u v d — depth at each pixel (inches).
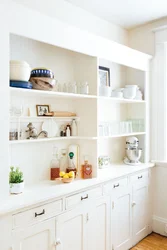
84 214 78.5
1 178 60.7
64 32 75.5
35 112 82.7
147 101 114.2
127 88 106.1
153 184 116.0
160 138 113.4
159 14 104.8
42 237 66.2
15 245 59.8
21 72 66.3
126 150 113.4
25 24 65.1
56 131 88.9
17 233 60.2
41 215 65.6
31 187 75.7
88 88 90.2
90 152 89.8
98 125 90.2
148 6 97.1
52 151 88.7
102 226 86.0
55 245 69.1
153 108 115.3
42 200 64.7
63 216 71.5
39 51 83.5
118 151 119.4
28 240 62.8
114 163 114.1
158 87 113.3
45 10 85.7
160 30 111.0
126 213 98.3
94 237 82.5
